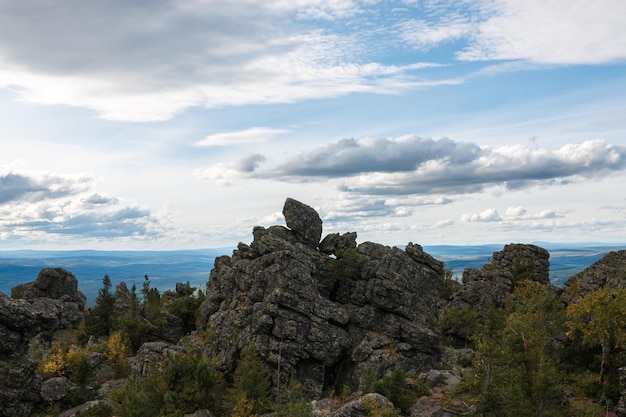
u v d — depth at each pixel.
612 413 62.66
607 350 71.75
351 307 94.44
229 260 117.81
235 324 88.19
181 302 121.06
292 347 83.19
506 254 141.88
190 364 73.69
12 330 65.81
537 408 55.16
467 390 63.94
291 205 108.19
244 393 70.81
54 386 74.00
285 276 87.88
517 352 59.84
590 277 110.88
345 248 105.44
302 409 59.12
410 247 105.12
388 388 69.12
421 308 95.75
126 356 101.31
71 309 130.00
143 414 63.53
